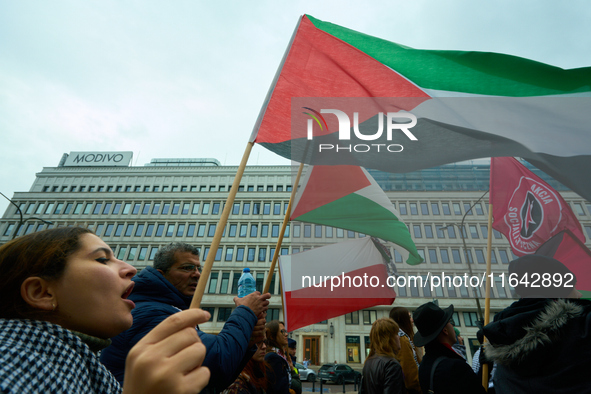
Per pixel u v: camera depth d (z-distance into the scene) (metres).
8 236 38.25
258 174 40.84
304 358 29.53
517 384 1.46
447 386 1.94
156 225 38.31
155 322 1.49
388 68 2.30
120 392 0.76
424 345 2.27
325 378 18.17
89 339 0.78
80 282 0.71
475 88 2.07
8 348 0.56
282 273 2.85
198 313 0.49
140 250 37.16
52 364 0.59
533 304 1.55
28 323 0.64
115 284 0.75
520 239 1.69
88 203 39.91
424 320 2.28
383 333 2.93
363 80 2.29
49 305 0.69
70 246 0.74
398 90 2.18
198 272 1.94
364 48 2.44
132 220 38.66
